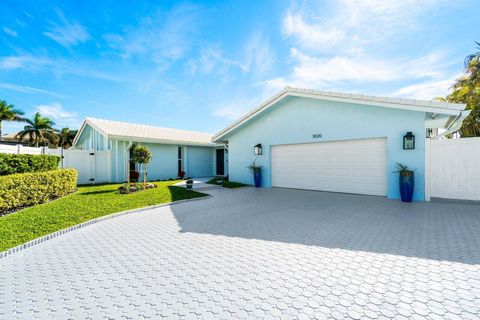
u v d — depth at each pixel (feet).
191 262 12.20
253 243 14.61
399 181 26.09
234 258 12.53
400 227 16.88
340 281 9.96
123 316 8.11
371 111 29.04
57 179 29.96
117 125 55.52
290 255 12.70
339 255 12.51
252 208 24.39
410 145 25.81
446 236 14.85
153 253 13.50
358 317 7.71
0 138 99.19
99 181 50.57
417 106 24.53
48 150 41.88
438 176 25.86
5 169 24.76
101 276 10.98
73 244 15.14
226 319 7.84
